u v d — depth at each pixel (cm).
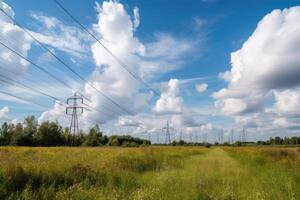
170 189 1059
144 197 924
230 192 998
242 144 18038
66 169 1303
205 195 986
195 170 1819
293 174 1316
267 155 3025
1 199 826
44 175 1111
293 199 908
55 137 9788
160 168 2011
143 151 3447
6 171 1027
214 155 4900
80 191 950
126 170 1664
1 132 9550
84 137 10688
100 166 1546
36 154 2708
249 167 2044
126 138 11988
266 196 955
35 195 884
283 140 16950
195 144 17262
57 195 901
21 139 9162
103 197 908
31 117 9800
